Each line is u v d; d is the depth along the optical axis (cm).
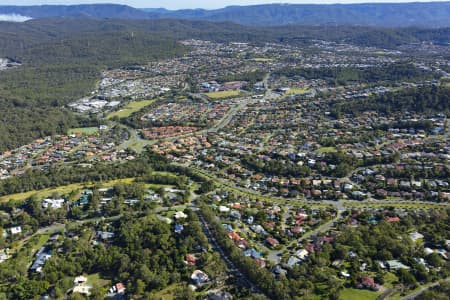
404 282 14438
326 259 15575
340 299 13638
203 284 14788
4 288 15100
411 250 16175
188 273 15350
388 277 14775
